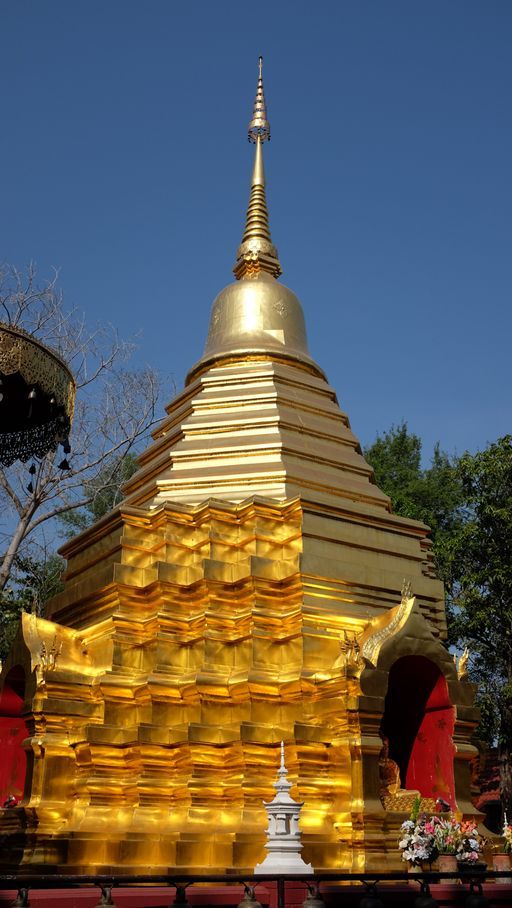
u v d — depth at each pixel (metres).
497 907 14.05
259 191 29.20
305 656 17.80
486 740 36.06
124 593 18.98
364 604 19.36
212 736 16.88
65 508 29.86
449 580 35.12
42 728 17.38
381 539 20.53
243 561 19.14
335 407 24.41
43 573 34.75
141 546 19.84
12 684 19.34
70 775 17.20
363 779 16.31
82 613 20.19
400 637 17.61
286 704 17.59
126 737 17.12
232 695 17.66
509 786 34.66
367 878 10.84
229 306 26.28
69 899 11.81
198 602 18.97
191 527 20.05
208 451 21.95
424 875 11.16
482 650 35.09
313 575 18.83
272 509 19.78
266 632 18.22
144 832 15.96
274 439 21.97
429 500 43.19
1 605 30.80
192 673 17.89
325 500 19.94
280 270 28.08
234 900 13.09
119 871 15.36
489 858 17.50
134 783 16.62
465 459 35.16
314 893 10.66
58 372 13.46
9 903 11.32
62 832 15.85
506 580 32.94
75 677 17.94
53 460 29.09
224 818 16.39
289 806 13.54
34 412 14.30
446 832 15.73
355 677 16.86
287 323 26.08
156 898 12.51
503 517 33.19
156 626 18.45
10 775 19.55
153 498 21.61
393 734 19.41
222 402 23.41
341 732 16.83
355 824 16.08
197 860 15.59
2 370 12.53
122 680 17.86
